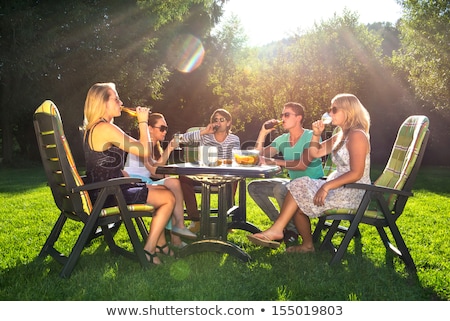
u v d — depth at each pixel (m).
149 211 3.10
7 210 5.62
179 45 21.89
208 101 23.55
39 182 10.05
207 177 3.18
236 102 21.56
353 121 3.26
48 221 4.83
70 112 16.22
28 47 13.45
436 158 17.56
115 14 16.12
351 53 19.00
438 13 16.52
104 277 2.88
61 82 15.88
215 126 4.55
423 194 7.49
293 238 3.95
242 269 3.08
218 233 3.40
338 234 4.25
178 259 3.31
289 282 2.82
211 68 23.58
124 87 16.69
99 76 15.64
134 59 16.83
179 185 3.68
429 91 15.87
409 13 17.53
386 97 18.55
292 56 19.11
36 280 2.84
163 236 3.43
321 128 3.83
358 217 3.13
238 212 4.17
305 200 3.26
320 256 3.43
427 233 4.31
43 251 3.35
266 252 3.57
